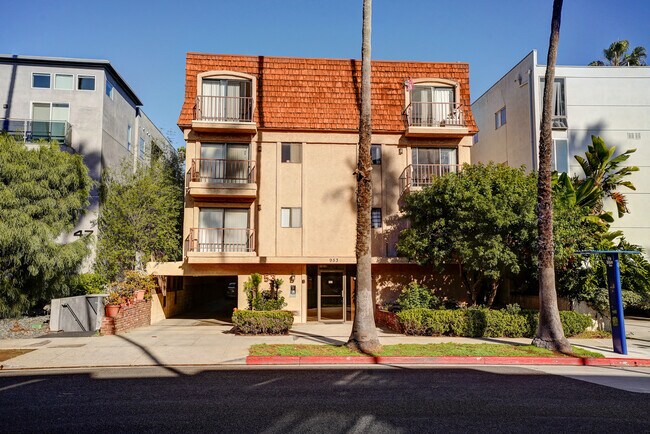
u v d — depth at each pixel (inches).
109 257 796.0
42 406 298.2
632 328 743.1
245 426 260.5
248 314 623.5
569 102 906.1
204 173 784.3
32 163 626.5
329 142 802.2
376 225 802.8
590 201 762.8
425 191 701.3
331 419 274.5
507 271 714.8
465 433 251.9
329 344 541.3
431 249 679.1
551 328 518.6
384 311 740.7
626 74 916.6
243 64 819.4
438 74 856.9
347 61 848.3
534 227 598.5
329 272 813.2
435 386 362.6
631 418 282.5
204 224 788.0
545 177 530.3
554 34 522.9
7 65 925.8
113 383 364.8
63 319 615.2
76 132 927.0
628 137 906.1
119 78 1011.9
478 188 638.5
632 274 679.1
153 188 833.5
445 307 723.4
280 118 795.4
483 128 1089.4
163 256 863.7
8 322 632.4
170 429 254.8
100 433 247.9
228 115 800.3
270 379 383.6
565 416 285.3
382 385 364.5
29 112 920.3
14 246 582.2
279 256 771.4
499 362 471.5
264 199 782.5
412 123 825.5
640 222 900.0
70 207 652.1
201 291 1219.9
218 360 458.6
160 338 581.3
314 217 787.4
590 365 469.7
